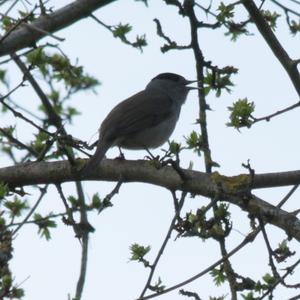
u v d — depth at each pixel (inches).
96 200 469.1
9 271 404.5
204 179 428.1
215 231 385.1
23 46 455.8
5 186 434.3
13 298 402.3
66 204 436.8
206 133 457.7
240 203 399.2
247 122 425.7
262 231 363.6
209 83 478.9
